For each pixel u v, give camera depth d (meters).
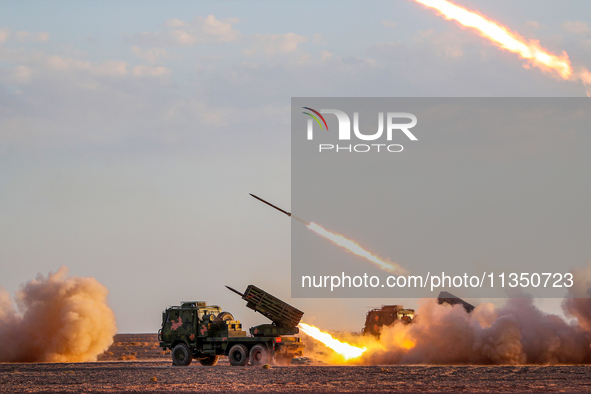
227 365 176.75
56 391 118.19
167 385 125.81
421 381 127.75
